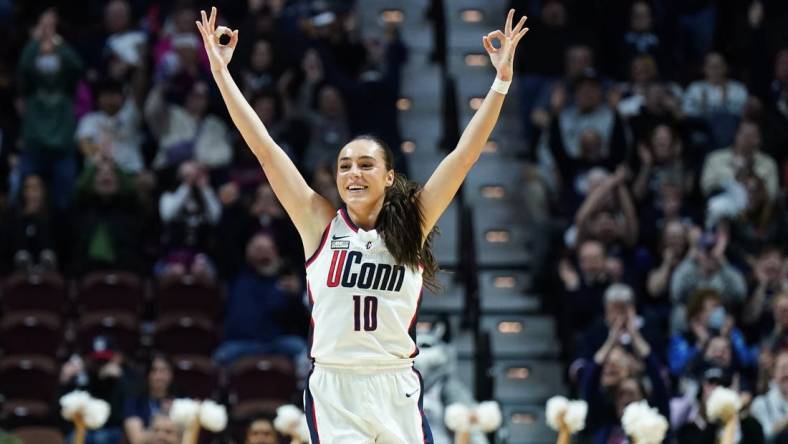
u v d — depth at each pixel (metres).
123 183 28.20
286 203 11.68
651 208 27.92
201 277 26.78
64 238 28.30
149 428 22.16
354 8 34.44
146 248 28.48
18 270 27.05
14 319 26.03
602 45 32.94
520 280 28.84
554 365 26.97
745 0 33.72
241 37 31.77
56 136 29.30
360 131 30.50
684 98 31.42
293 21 31.77
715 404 14.92
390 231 11.38
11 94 31.42
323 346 11.39
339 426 11.33
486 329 27.56
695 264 26.16
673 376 24.41
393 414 11.37
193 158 29.41
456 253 29.52
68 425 23.27
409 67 33.91
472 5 35.09
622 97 31.09
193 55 30.42
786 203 29.55
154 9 32.91
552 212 28.59
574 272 26.67
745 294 26.20
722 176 28.84
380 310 11.32
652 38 32.94
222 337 26.64
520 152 31.53
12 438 18.50
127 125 29.94
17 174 29.38
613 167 28.80
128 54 31.75
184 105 29.89
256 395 24.31
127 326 25.58
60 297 26.67
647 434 14.45
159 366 22.47
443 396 19.91
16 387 24.33
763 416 22.23
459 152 11.58
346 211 11.59
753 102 30.72
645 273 26.69
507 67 11.52
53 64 29.48
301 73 31.08
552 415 15.11
